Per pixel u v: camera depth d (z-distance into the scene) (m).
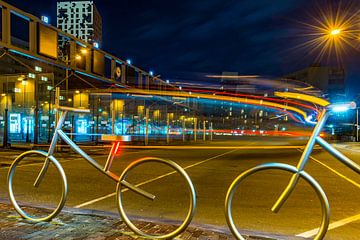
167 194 6.64
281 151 21.39
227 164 13.12
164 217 4.79
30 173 9.29
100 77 25.70
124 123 37.97
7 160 12.88
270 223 4.59
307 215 5.07
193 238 3.43
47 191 6.68
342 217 5.00
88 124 32.47
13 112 29.09
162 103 46.53
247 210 5.34
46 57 19.22
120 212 3.63
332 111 3.00
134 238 3.38
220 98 58.16
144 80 37.66
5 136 19.94
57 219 4.08
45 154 4.11
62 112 4.12
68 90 31.00
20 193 6.42
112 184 7.66
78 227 3.74
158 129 44.75
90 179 8.39
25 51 17.58
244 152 20.67
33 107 28.66
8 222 3.91
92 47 24.53
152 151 21.17
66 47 22.62
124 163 12.68
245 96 58.44
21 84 29.17
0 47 16.47
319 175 9.98
